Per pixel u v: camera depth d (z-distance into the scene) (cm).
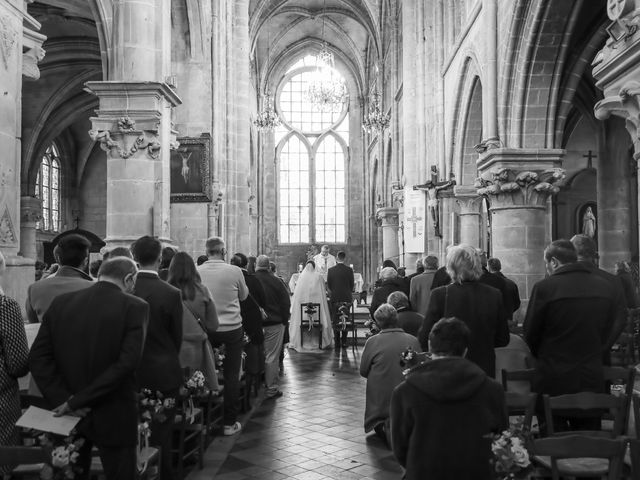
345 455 793
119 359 451
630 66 666
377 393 828
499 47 1565
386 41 4119
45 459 412
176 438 720
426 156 2647
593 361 588
